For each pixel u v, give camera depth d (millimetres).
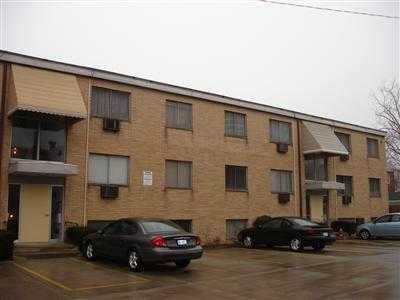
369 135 36500
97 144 20844
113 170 21344
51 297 10266
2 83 18484
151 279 12586
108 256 14906
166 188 22938
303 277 13109
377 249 21312
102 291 10969
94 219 20297
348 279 12797
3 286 11320
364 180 35219
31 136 19141
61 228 19406
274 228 21016
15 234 16328
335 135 31922
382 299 10242
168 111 23766
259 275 13438
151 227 14172
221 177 25422
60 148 19766
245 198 26438
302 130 30469
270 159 28203
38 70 19250
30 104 17688
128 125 21953
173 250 13445
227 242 24812
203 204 24344
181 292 10930
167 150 23250
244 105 27172
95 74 21047
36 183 19047
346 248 21875
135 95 22469
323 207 31625
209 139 25188
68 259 16109
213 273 13742
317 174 31516
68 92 19203
